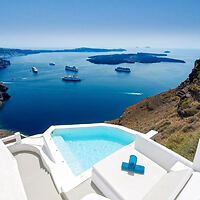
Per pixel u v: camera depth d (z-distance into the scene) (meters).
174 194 3.11
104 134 10.12
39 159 7.27
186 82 29.80
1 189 3.22
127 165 5.15
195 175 3.88
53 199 4.86
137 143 6.17
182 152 7.48
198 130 9.03
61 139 9.30
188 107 15.95
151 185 4.54
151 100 31.86
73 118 46.28
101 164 5.36
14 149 7.59
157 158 5.52
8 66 166.75
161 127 14.02
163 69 157.75
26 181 5.75
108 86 91.00
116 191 4.32
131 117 28.53
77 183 5.35
